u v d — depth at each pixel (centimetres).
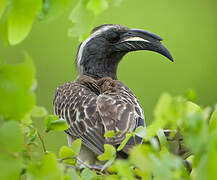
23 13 387
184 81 2130
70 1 402
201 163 371
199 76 2120
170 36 2164
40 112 498
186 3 2156
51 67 2009
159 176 396
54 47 2014
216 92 2116
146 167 415
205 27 2156
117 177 519
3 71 380
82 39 454
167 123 412
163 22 2153
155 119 410
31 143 589
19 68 380
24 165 434
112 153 591
